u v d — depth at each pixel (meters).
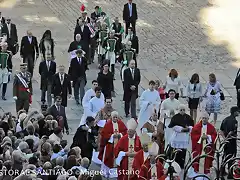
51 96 51.88
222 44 69.00
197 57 65.69
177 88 50.59
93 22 64.62
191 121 43.84
